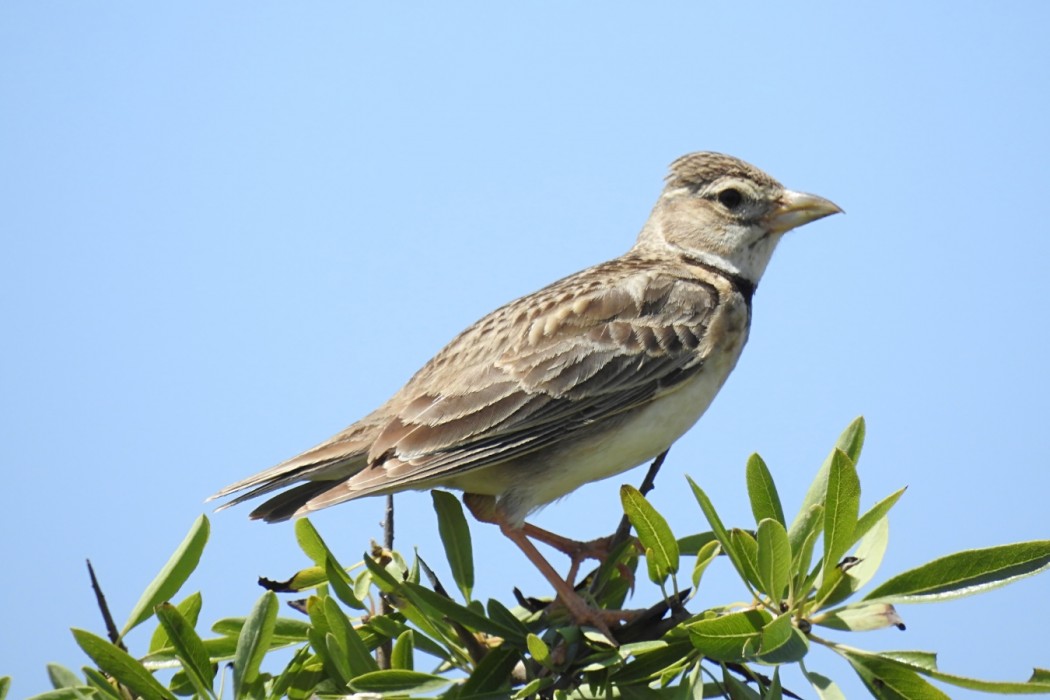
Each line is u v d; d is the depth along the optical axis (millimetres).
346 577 10070
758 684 9062
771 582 8391
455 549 10508
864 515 8734
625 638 9453
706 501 8570
